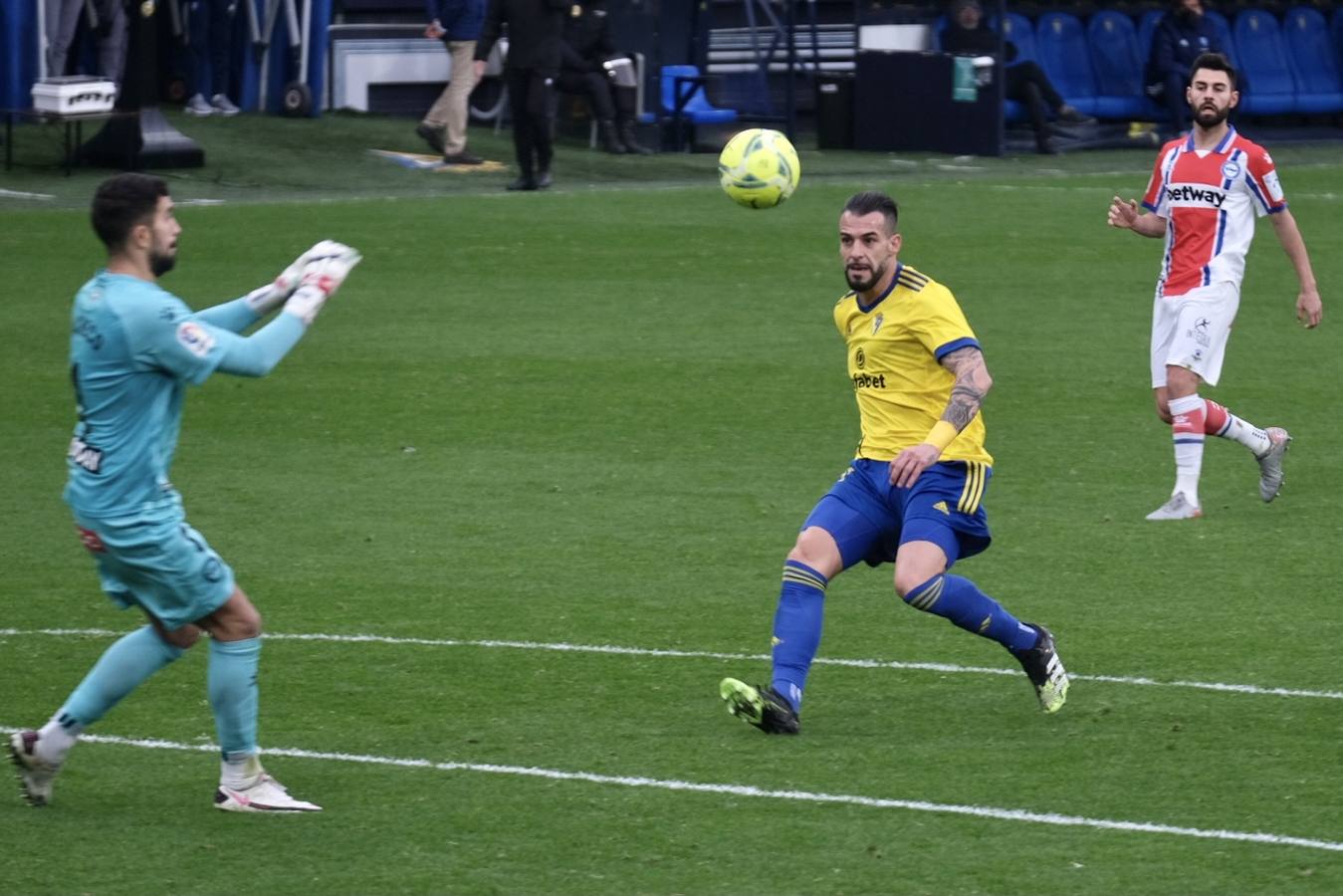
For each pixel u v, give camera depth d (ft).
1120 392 137.80
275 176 230.89
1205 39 276.62
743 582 93.45
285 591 91.61
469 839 60.49
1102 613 87.86
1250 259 192.54
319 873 57.67
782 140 87.10
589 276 179.01
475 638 84.23
